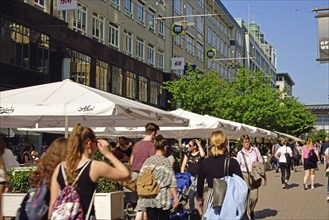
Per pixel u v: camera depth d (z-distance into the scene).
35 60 25.52
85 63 31.14
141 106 10.48
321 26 19.59
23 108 9.10
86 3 32.28
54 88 9.89
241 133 22.45
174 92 37.66
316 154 19.88
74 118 12.77
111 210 9.52
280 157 20.62
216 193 6.46
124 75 37.25
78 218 4.50
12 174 9.64
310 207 14.31
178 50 51.75
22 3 24.22
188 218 9.70
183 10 53.56
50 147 5.10
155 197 7.68
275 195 17.80
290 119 61.50
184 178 10.53
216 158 6.92
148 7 43.91
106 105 8.98
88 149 4.80
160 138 8.05
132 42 40.22
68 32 28.81
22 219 4.90
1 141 5.25
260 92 40.97
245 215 6.62
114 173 4.75
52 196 4.72
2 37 22.80
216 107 36.88
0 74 22.64
